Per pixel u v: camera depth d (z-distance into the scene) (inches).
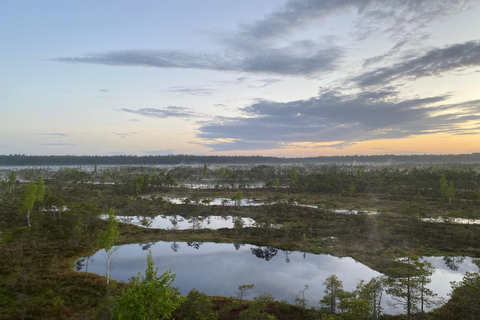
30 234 2600.9
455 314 1534.2
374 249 2743.6
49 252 2402.8
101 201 5128.0
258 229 3405.5
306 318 1585.9
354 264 2491.4
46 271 1973.4
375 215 4045.3
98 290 1763.0
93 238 2970.0
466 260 2498.8
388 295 1908.2
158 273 2257.6
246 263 2512.3
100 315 1371.8
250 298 1854.1
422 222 3567.9
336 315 1462.8
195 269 2363.4
